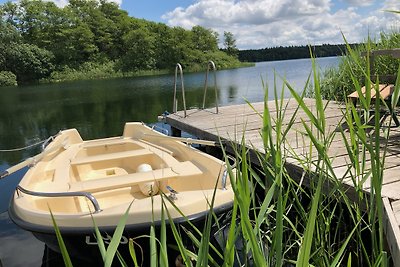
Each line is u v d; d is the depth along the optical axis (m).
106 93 17.23
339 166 2.43
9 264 2.59
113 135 7.59
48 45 37.94
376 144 1.04
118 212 1.99
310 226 0.83
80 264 2.24
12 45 32.16
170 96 14.11
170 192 2.19
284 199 1.37
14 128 8.98
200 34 45.22
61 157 3.37
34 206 2.25
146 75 36.28
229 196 2.18
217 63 42.25
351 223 1.72
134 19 44.22
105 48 40.69
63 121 9.60
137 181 2.48
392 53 2.78
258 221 1.03
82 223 1.96
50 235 2.00
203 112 5.46
